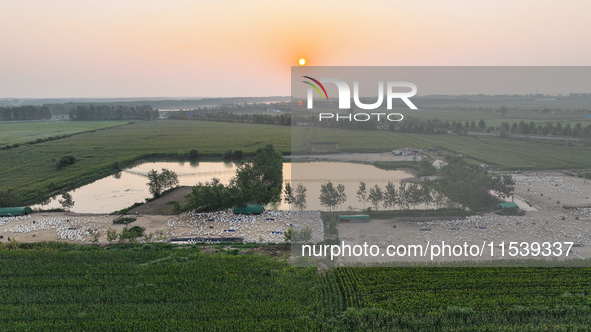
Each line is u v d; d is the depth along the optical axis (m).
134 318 49.41
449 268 52.16
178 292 54.84
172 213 91.12
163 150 172.25
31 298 54.53
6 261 64.62
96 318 49.62
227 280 57.03
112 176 137.50
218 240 74.81
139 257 66.56
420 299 48.44
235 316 48.75
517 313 45.66
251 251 68.25
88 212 98.19
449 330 42.97
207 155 163.75
